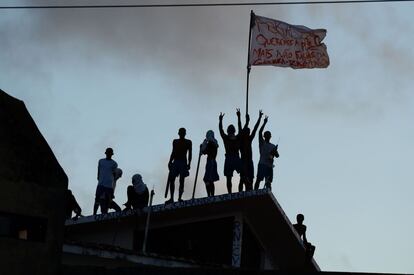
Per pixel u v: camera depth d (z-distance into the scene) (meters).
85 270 22.62
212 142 33.19
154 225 33.31
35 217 22.66
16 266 22.09
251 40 35.81
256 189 33.31
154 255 29.03
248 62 35.53
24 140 22.98
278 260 37.12
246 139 33.41
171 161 32.50
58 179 23.19
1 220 22.19
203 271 21.52
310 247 35.34
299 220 35.59
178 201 32.47
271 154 33.62
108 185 31.59
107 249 28.09
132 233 32.91
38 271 22.38
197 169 33.25
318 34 35.91
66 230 31.86
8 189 22.33
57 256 22.73
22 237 22.44
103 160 31.84
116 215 31.78
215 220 34.47
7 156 22.52
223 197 32.88
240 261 34.53
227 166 33.06
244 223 35.28
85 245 27.77
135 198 32.31
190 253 33.78
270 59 35.59
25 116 23.50
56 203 22.98
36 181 22.83
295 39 35.91
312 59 35.81
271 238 35.97
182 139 32.62
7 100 23.31
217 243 34.44
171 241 33.62
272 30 35.88
